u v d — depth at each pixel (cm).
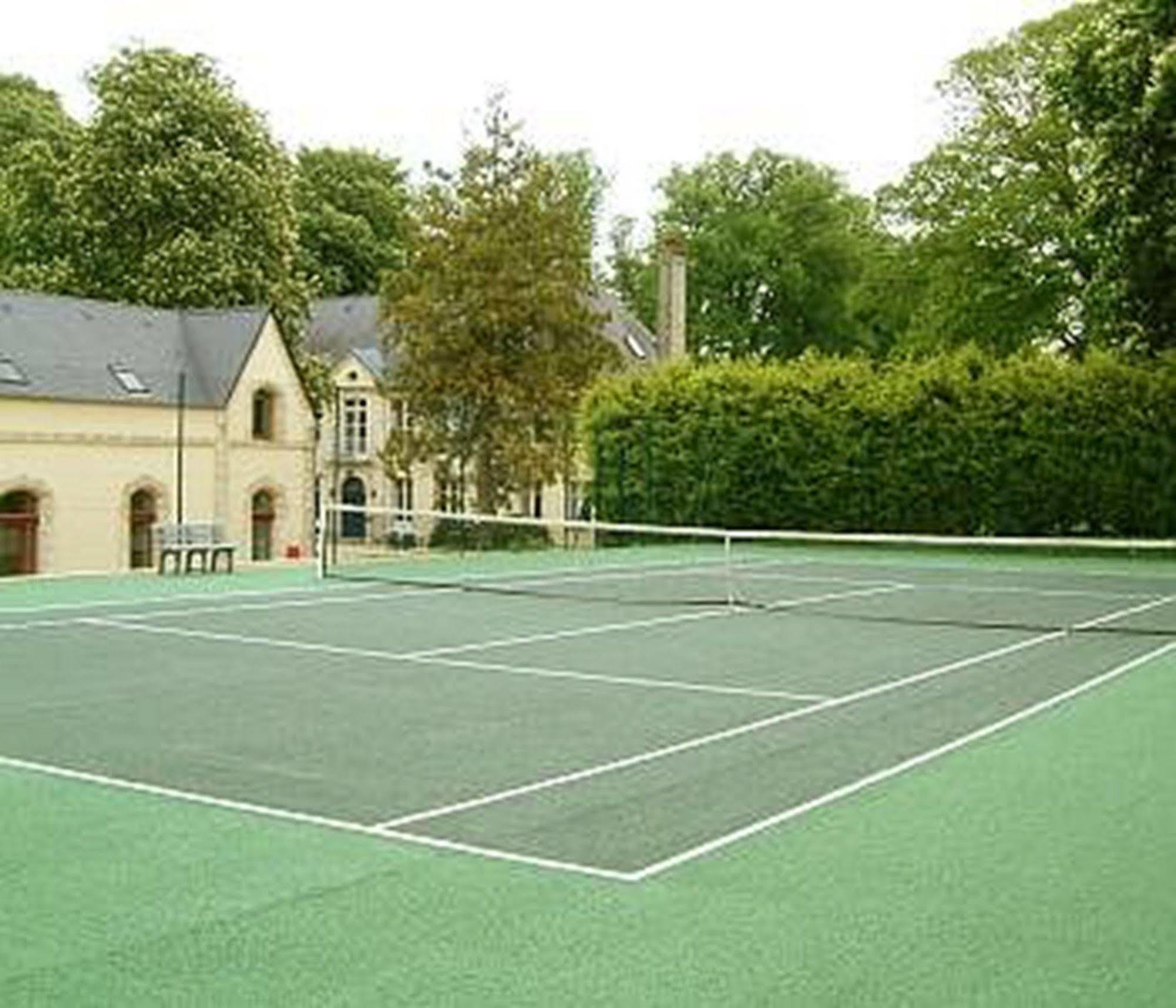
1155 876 740
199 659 1526
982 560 3262
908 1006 560
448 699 1291
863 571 2927
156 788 920
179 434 4466
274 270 5116
